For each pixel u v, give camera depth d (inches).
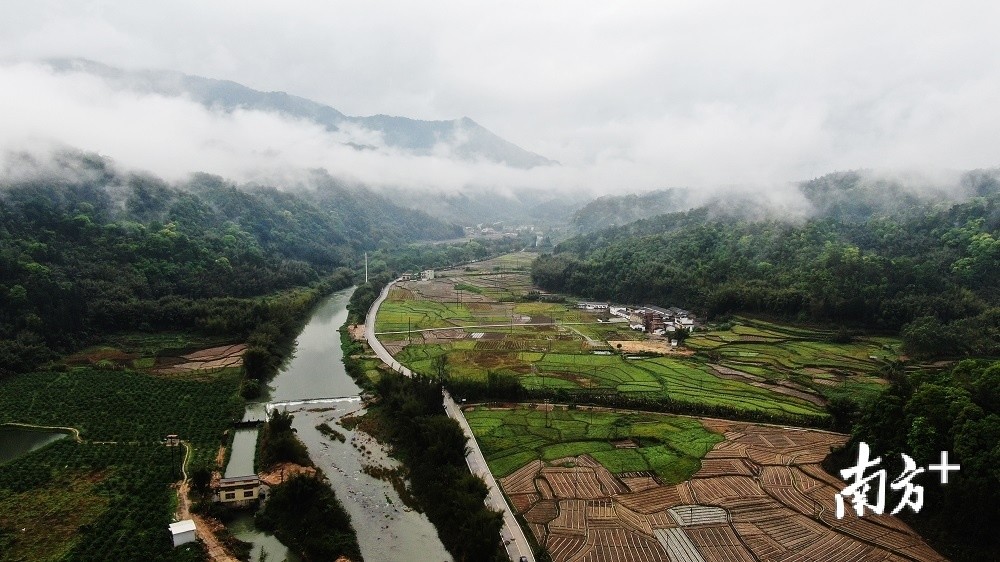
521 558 2790.4
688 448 4072.3
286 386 5777.6
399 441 4404.5
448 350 6875.0
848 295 7347.4
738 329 7598.4
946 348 5856.3
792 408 4808.1
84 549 2866.6
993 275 7327.8
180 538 2945.4
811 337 7057.1
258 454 4072.3
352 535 3171.8
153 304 7244.1
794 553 2851.9
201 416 4672.7
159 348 6535.4
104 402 4832.7
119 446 4035.4
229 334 7135.8
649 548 2888.8
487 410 4835.1
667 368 5989.2
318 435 4569.4
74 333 6412.4
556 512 3238.2
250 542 3125.0
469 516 2984.7
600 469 3762.3
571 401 5024.6
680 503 3331.7
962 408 3169.3
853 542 2950.3
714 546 2913.4
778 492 3457.2
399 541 3157.0
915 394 3486.7
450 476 3575.3
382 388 5191.9
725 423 4566.9
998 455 2763.3
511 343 7209.6
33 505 3253.0
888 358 6082.7
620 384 5447.8
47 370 5600.4
